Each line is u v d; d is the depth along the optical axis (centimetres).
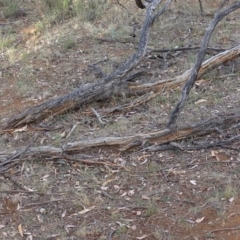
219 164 591
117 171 593
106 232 512
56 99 713
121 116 704
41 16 1152
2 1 1213
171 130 627
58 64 903
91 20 1082
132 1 1128
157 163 600
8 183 590
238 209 526
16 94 820
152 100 728
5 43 1021
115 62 881
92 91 720
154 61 862
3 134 695
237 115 647
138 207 539
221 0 1080
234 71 793
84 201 548
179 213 528
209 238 495
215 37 922
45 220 534
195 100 716
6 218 539
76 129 679
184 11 1045
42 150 621
